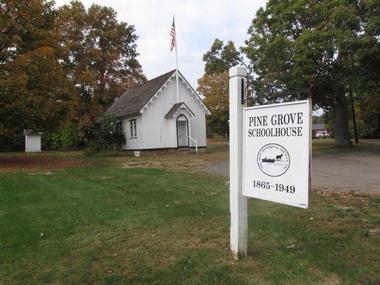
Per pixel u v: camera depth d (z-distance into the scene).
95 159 23.09
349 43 20.45
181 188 10.08
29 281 4.37
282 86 23.69
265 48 25.19
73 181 12.13
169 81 28.55
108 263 4.82
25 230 6.30
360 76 21.38
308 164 4.05
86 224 6.61
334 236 5.63
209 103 45.03
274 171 4.40
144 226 6.39
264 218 6.68
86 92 43.22
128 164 18.89
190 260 4.82
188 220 6.68
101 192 9.80
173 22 28.69
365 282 4.12
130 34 46.56
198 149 29.66
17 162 20.75
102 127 29.70
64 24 41.38
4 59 19.23
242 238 4.84
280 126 4.33
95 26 43.75
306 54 21.69
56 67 19.95
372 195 8.52
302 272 4.39
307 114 4.04
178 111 27.78
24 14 19.61
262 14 27.94
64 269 4.67
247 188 4.75
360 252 4.97
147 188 10.23
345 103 28.33
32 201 8.77
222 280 4.23
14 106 17.81
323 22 23.39
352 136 47.94
